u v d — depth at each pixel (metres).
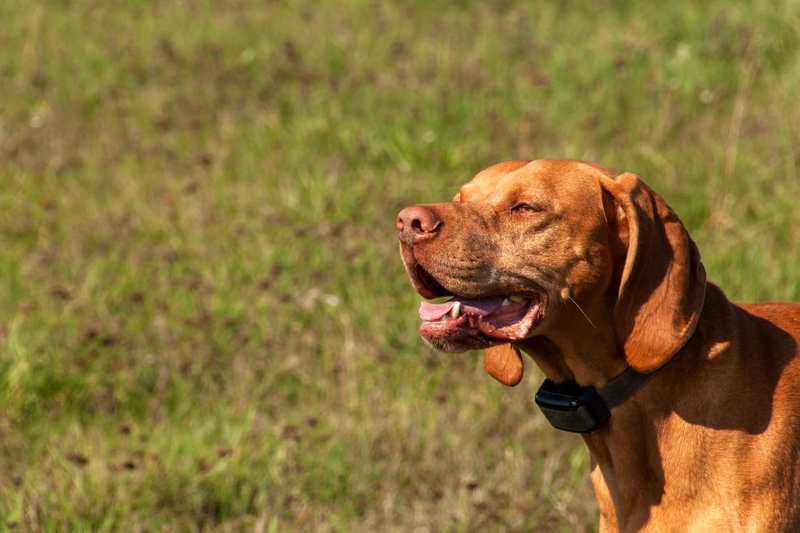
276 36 12.44
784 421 4.20
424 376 7.02
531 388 6.75
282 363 7.10
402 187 9.05
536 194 4.30
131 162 9.82
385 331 7.33
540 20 12.43
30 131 10.54
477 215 4.32
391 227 8.49
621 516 4.45
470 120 10.12
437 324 4.35
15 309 7.63
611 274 4.32
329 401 6.84
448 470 6.25
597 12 12.61
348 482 6.20
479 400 6.73
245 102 10.98
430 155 9.57
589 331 4.33
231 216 8.81
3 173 9.81
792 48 10.82
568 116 10.12
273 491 6.11
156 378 7.04
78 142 10.38
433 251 4.25
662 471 4.29
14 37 12.70
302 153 9.77
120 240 8.52
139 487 5.99
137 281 7.97
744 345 4.34
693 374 4.26
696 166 8.98
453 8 13.20
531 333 4.31
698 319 4.22
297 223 8.63
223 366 7.20
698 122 9.79
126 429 6.46
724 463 4.18
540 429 6.50
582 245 4.26
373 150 9.73
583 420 4.38
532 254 4.28
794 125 9.40
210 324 7.36
